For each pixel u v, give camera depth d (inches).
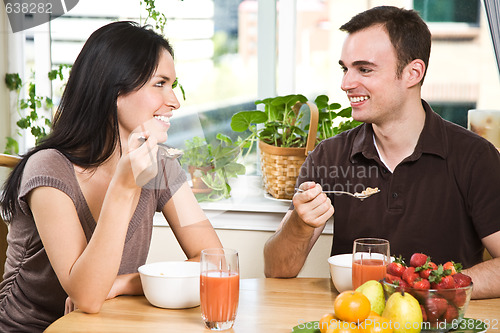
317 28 92.6
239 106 95.7
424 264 42.5
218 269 43.8
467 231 62.4
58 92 97.3
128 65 47.8
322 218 53.6
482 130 84.0
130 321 46.0
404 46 60.3
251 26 94.0
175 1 93.5
